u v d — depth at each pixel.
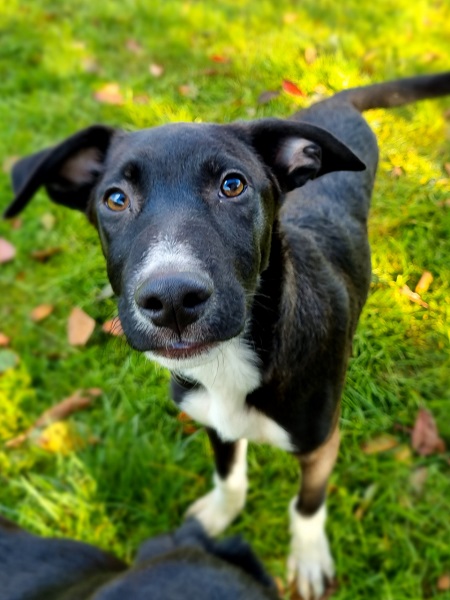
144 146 0.32
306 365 0.36
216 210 0.31
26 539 0.38
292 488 0.48
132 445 0.50
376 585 0.44
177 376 0.39
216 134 0.33
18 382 0.56
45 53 0.82
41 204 0.66
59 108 0.74
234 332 0.29
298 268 0.37
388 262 0.46
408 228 0.47
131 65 0.76
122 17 0.84
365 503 0.47
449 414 0.46
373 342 0.43
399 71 0.65
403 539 0.45
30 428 0.53
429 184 0.48
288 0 0.80
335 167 0.36
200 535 0.34
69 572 0.35
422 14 0.78
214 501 0.47
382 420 0.44
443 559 0.45
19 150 0.71
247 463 0.49
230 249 0.31
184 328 0.28
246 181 0.32
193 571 0.29
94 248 0.57
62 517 0.49
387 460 0.47
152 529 0.48
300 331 0.36
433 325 0.44
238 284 0.30
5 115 0.75
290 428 0.37
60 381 0.56
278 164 0.36
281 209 0.41
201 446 0.51
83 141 0.36
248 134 0.35
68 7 0.89
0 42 0.85
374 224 0.47
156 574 0.29
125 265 0.31
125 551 0.47
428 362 0.44
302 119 0.48
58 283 0.60
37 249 0.64
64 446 0.52
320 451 0.40
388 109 0.53
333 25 0.74
